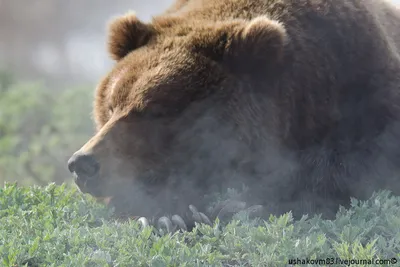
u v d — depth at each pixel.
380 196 10.53
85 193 10.92
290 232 9.38
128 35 11.60
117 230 9.72
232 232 9.48
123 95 10.57
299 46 10.93
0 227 9.95
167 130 10.45
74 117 23.77
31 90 26.72
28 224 9.95
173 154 10.52
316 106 10.95
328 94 11.01
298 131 10.94
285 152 10.91
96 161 10.17
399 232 9.23
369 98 11.05
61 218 10.40
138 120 10.38
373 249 8.80
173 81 10.46
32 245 9.01
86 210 10.80
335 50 11.15
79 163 10.14
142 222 10.12
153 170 10.49
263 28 10.47
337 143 10.95
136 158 10.38
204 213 10.69
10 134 23.02
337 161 10.89
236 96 10.60
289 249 8.91
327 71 11.03
